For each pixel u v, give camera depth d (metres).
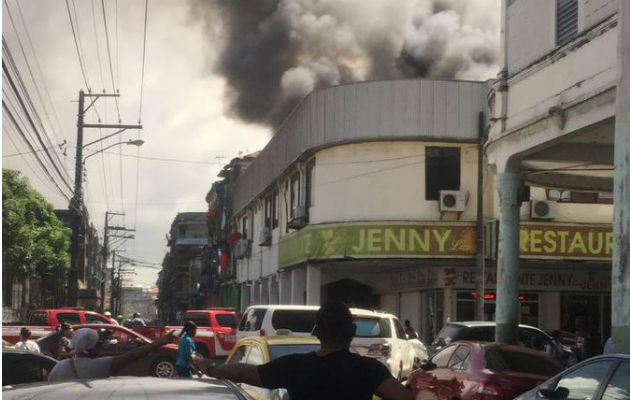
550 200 27.80
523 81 16.27
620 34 11.72
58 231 40.00
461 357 12.22
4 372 9.22
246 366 4.82
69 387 3.94
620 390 7.58
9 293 38.97
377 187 28.19
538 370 11.45
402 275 32.44
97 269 99.56
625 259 11.26
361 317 17.72
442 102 27.84
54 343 18.70
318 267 30.61
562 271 29.58
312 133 29.69
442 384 12.16
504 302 17.00
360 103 28.25
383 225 27.39
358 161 28.48
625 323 11.20
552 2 15.13
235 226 58.09
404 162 28.05
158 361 20.12
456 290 28.55
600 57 13.34
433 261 27.47
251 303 47.44
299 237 31.03
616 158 11.63
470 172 28.09
